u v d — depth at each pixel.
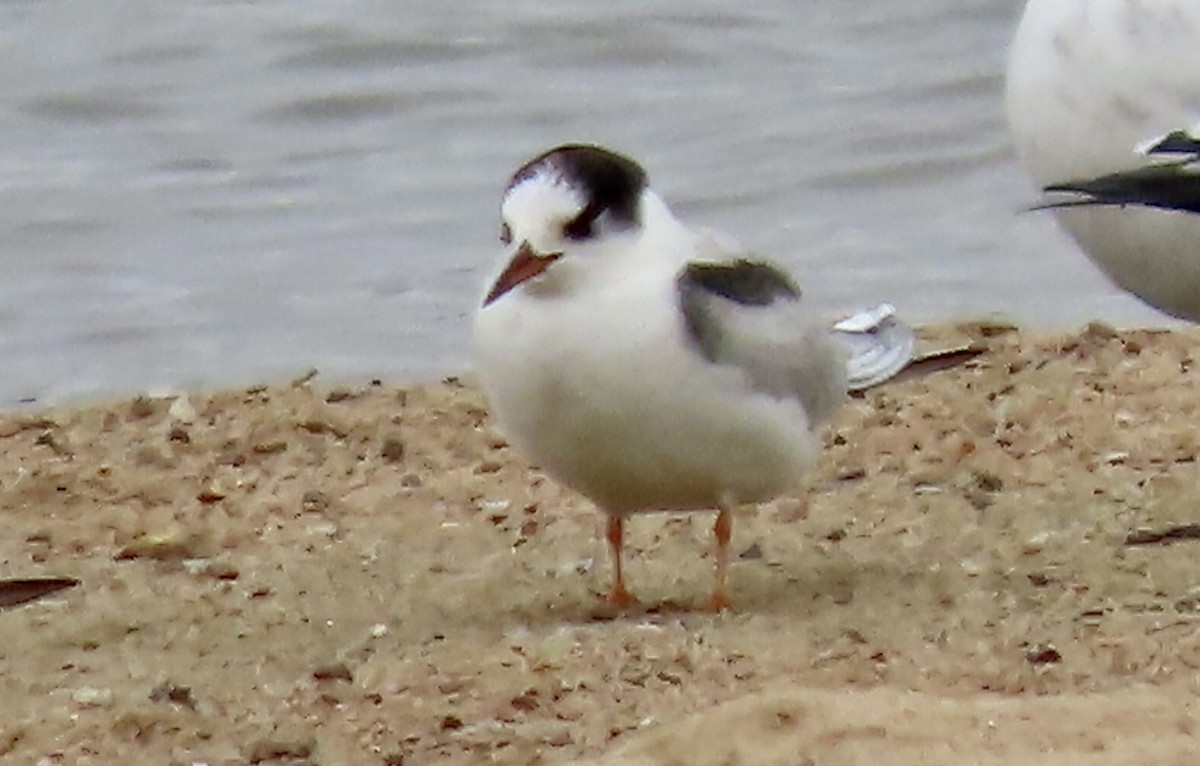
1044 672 10.88
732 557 12.92
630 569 12.81
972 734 9.98
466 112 25.17
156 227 22.11
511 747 10.52
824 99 25.00
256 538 13.53
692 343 11.32
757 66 26.08
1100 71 13.29
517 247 11.34
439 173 23.42
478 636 11.82
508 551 13.22
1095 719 10.08
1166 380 15.48
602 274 11.36
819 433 14.17
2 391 18.31
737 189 22.94
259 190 23.11
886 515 13.42
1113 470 13.91
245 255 21.31
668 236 11.64
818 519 13.40
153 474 14.59
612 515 12.17
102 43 26.30
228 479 14.48
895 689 10.59
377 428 15.29
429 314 19.73
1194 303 13.60
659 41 26.48
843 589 12.27
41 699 11.28
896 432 14.68
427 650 11.63
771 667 11.14
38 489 14.34
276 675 11.48
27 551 13.40
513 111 25.12
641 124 24.69
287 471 14.60
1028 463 14.11
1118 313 19.30
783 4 27.27
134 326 19.69
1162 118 13.15
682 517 13.55
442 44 26.44
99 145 24.34
